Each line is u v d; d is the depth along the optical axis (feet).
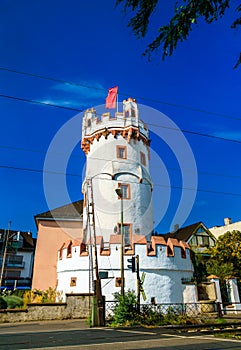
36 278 91.86
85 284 67.87
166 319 43.83
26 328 41.78
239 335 32.40
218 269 85.92
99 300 42.45
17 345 24.20
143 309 46.14
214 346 22.77
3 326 46.78
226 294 75.46
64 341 26.02
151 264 69.21
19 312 56.85
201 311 61.16
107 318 47.65
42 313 58.29
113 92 92.17
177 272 71.67
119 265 68.59
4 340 27.66
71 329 37.88
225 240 96.32
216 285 72.54
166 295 67.77
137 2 14.28
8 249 146.30
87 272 68.85
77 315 59.93
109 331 34.01
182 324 42.80
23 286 141.18
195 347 22.34
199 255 91.20
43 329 39.37
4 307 65.26
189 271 75.15
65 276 73.77
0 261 143.74
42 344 24.50
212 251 98.12
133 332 32.71
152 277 68.28
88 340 26.43
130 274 67.77
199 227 121.29
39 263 93.91
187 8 13.88
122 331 33.94
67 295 60.85
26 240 159.94
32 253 151.33
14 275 144.05
